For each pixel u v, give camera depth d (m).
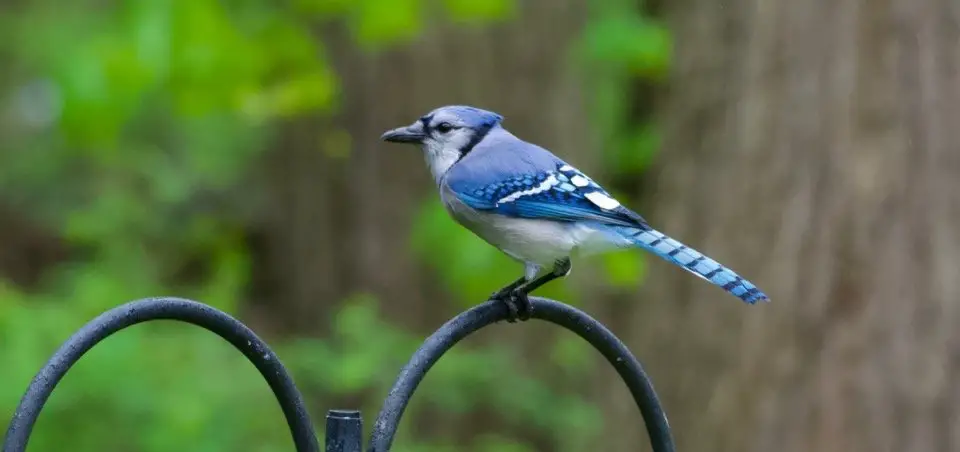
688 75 11.38
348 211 15.86
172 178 16.11
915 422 9.23
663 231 11.26
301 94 14.32
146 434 10.99
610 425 12.23
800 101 9.97
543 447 13.82
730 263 10.34
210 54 12.27
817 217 9.73
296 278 16.48
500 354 13.69
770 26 10.24
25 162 18.66
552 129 14.90
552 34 14.87
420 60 14.98
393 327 13.88
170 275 15.52
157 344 11.73
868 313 9.44
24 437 4.55
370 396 12.71
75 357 4.68
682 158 11.25
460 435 13.73
